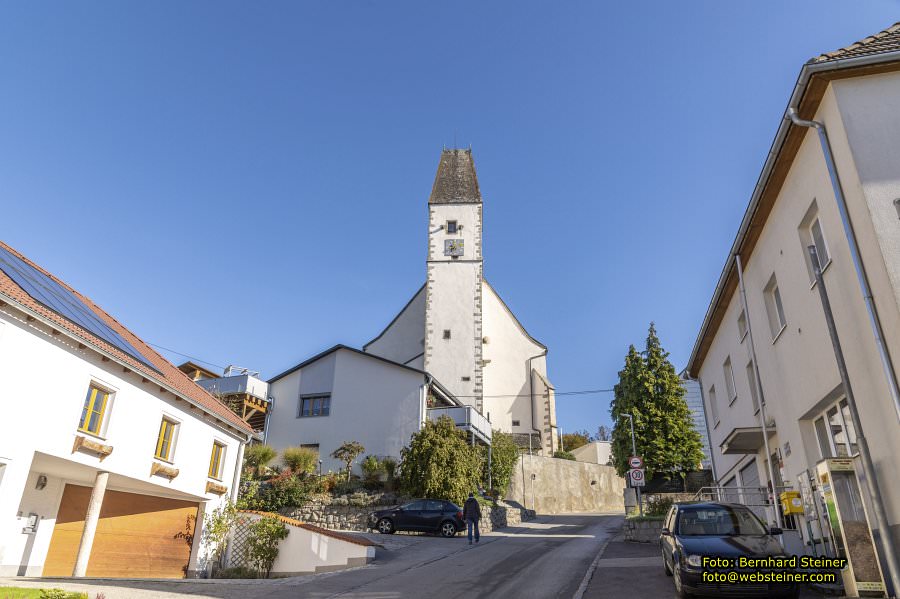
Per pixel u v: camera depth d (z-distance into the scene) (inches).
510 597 428.1
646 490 1122.7
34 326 516.1
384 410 1229.1
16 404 494.9
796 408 511.5
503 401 1817.2
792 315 503.8
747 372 674.8
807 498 472.4
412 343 1847.9
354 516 968.9
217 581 541.0
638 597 404.8
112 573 676.7
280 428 1270.9
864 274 375.6
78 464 566.3
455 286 1784.0
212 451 805.2
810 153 436.8
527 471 1638.8
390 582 503.5
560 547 749.9
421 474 998.4
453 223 1859.0
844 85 395.5
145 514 724.7
